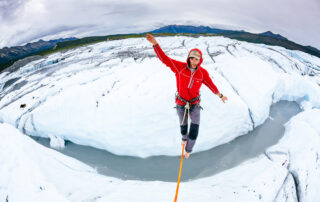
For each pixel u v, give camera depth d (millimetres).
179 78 2711
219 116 8938
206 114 8750
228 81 12016
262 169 7336
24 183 4207
